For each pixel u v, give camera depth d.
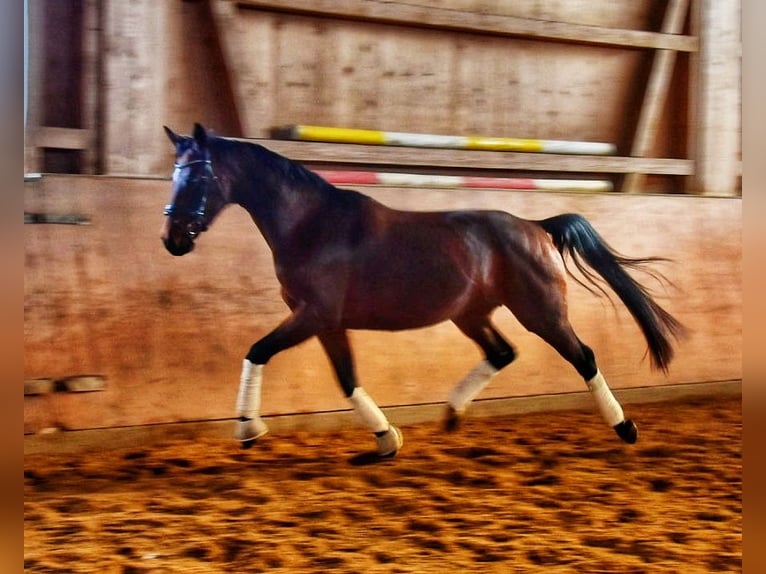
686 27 6.83
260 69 5.61
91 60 5.21
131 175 5.25
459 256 4.99
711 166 6.83
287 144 5.56
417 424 5.58
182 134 5.48
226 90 5.57
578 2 6.51
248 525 3.85
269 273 5.29
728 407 6.30
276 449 5.03
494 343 5.15
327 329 4.84
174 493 4.26
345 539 3.71
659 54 6.68
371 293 4.91
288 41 5.69
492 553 3.57
